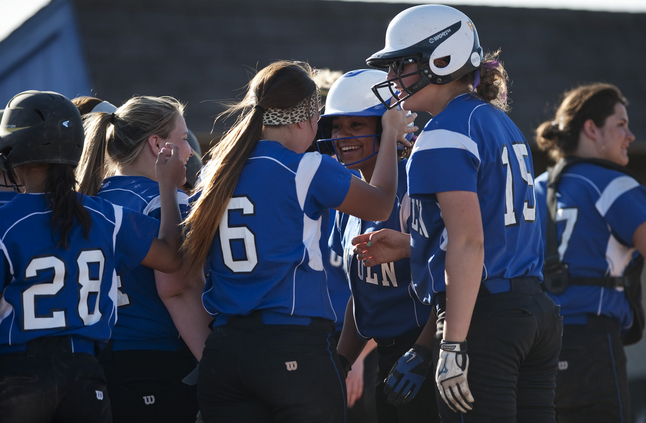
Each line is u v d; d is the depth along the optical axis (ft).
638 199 41.24
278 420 27.30
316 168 28.02
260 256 27.50
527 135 107.86
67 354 26.43
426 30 28.07
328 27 126.11
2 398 25.18
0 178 31.58
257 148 28.60
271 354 26.96
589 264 42.19
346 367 36.94
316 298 28.17
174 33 113.80
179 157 31.86
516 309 26.68
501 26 135.64
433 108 29.50
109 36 108.17
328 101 35.91
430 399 32.94
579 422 42.22
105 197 33.96
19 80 101.86
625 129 45.96
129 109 35.63
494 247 26.96
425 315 33.45
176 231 30.60
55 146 27.40
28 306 26.07
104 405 26.91
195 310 32.55
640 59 133.08
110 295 28.37
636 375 76.69
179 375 33.76
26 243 26.35
